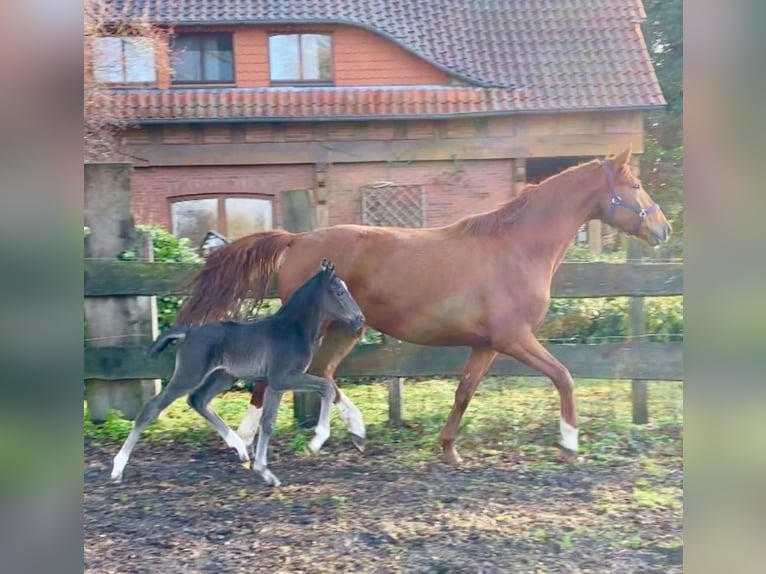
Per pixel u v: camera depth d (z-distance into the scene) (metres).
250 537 4.04
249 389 4.49
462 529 4.09
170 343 4.62
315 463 4.43
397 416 4.64
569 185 4.46
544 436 4.60
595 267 4.77
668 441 4.58
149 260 4.71
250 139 4.84
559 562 3.90
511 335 4.40
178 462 4.39
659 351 4.72
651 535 4.05
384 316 4.43
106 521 4.10
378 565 3.87
